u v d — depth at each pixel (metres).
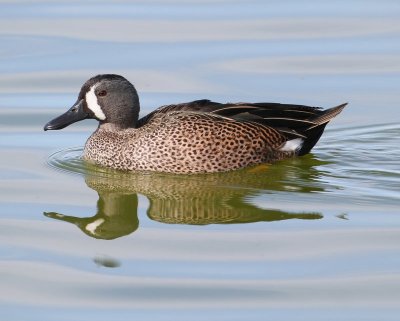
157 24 22.09
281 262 12.66
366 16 22.41
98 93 16.34
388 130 17.86
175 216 14.34
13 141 17.67
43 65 20.33
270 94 19.14
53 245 13.42
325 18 22.34
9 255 13.11
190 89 19.30
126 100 16.34
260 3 23.25
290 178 15.62
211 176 15.75
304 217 14.09
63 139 17.88
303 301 11.68
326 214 14.16
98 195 15.22
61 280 12.38
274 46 21.09
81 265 12.79
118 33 21.64
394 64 20.33
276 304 11.61
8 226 14.07
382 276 12.22
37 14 22.59
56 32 21.67
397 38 21.33
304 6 23.03
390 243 13.12
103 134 16.44
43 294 12.03
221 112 15.99
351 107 18.78
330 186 15.26
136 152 15.95
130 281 12.30
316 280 12.17
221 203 14.73
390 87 19.50
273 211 14.35
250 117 15.98
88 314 11.51
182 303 11.68
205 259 12.83
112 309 11.61
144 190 15.37
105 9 22.95
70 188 15.51
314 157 16.56
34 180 15.86
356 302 11.63
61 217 14.39
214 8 22.98
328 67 20.30
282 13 22.64
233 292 11.92
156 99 18.88
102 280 12.34
